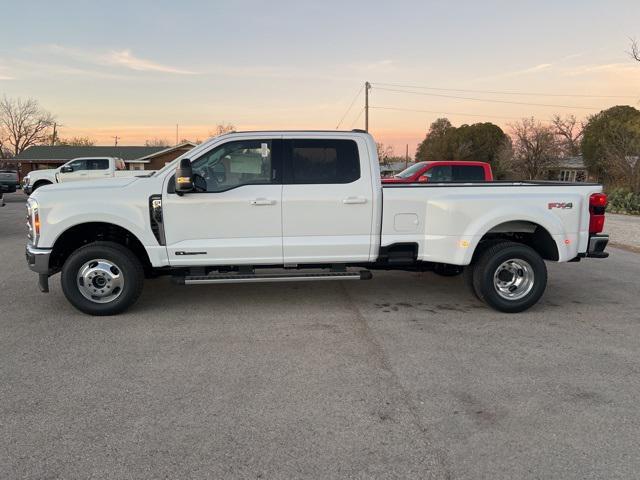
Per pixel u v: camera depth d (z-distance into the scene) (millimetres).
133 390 3729
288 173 5488
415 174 12703
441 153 69125
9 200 24016
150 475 2727
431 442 3059
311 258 5586
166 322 5332
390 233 5625
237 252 5457
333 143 5539
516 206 5590
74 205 5203
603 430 3211
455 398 3631
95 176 22250
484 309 5910
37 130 68250
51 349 4539
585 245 5828
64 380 3895
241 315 5598
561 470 2791
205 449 2969
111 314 5484
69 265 5312
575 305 6129
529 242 6137
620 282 7480
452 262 5625
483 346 4680
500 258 5594
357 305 6039
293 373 4047
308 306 5973
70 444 3012
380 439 3086
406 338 4883
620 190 22906
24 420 3287
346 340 4816
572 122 52031
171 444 3016
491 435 3143
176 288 6793
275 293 6566
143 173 8352
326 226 5531
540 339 4883
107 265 5398
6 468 2779
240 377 3965
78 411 3410
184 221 5348
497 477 2727
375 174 5574
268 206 5406
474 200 5547
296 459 2877
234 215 5391
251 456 2902
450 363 4266
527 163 50812
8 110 66312
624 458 2906
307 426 3230
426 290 6793
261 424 3252
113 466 2803
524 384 3869
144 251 5785
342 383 3865
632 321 5488
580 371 4125
